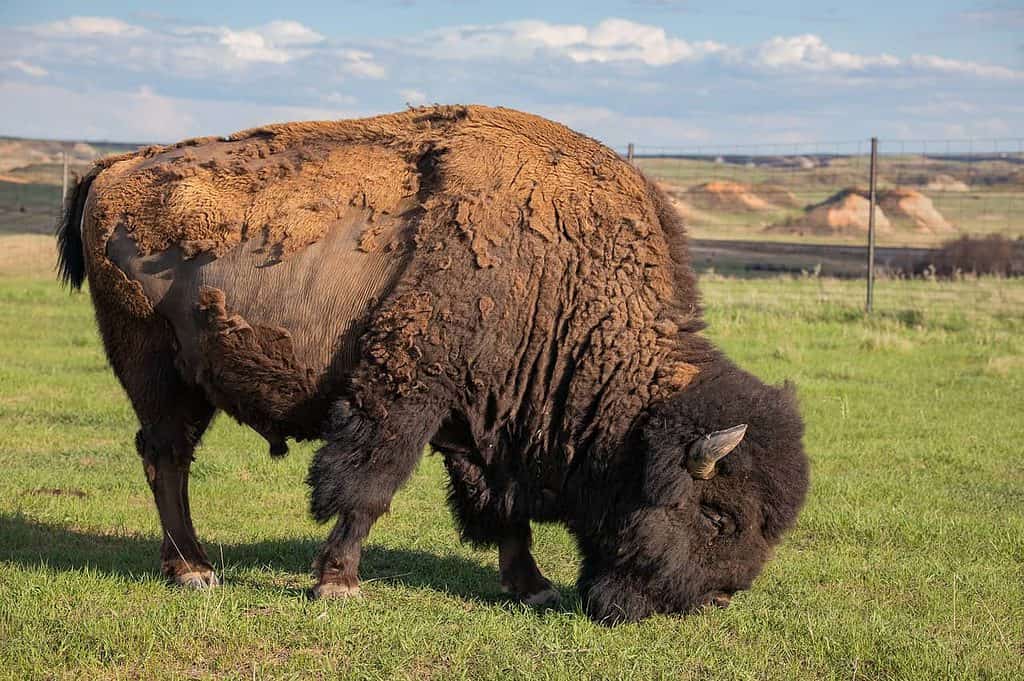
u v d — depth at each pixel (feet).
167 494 22.08
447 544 25.72
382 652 17.47
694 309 20.75
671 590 18.81
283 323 20.63
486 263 19.51
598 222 20.08
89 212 22.20
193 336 21.40
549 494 20.56
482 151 20.39
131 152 23.16
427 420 19.93
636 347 19.63
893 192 300.20
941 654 18.07
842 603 21.21
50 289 83.41
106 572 21.79
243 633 17.92
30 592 19.70
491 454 20.47
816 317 73.15
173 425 22.39
